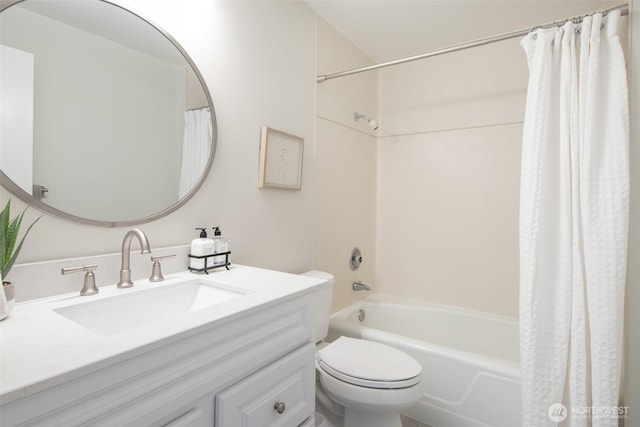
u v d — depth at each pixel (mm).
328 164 2125
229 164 1425
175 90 1207
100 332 866
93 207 990
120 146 1053
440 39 2287
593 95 1263
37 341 587
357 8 1931
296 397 948
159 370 615
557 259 1341
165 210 1177
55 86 913
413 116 2564
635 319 1234
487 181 2271
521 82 2145
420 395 1323
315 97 1983
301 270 1891
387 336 1803
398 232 2646
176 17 1210
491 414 1511
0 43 823
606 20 1325
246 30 1498
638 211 1234
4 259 738
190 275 1146
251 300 838
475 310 2316
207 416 708
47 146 898
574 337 1258
